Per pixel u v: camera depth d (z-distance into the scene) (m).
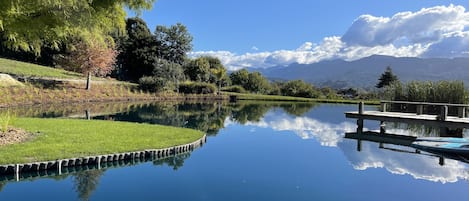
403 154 8.49
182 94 30.27
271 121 15.77
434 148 8.70
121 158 6.93
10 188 5.26
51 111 16.59
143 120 14.17
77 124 10.08
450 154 8.42
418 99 14.80
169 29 42.75
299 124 14.84
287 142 10.09
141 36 39.12
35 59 33.38
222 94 33.06
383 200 5.15
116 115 15.79
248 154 8.16
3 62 26.11
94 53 23.50
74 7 6.17
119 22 7.94
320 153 8.48
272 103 29.23
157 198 4.95
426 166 7.27
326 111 21.77
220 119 15.99
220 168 6.73
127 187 5.43
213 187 5.53
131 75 38.81
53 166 6.08
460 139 9.72
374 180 6.18
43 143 7.13
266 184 5.75
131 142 7.88
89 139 7.86
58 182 5.61
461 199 5.25
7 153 6.25
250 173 6.41
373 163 7.48
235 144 9.53
